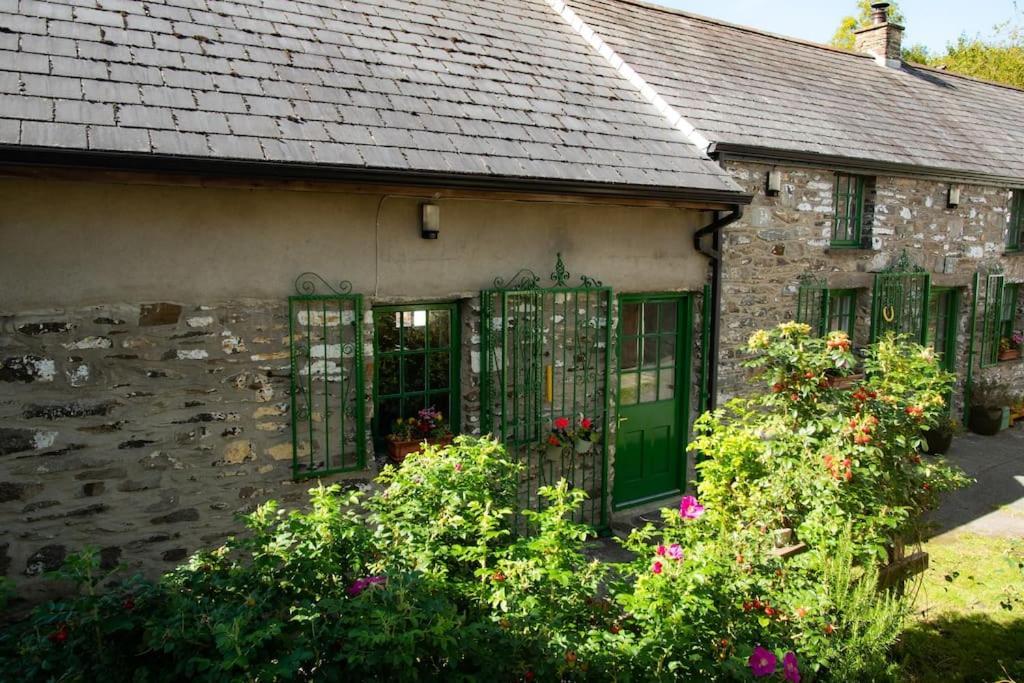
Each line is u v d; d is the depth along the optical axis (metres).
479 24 6.88
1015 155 9.88
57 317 3.94
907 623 4.28
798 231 7.37
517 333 5.48
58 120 3.68
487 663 2.85
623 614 3.32
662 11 9.05
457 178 4.65
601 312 5.97
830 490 3.95
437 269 5.11
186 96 4.26
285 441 4.64
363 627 2.66
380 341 5.20
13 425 3.89
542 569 3.08
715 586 3.17
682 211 6.32
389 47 5.77
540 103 5.93
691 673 2.93
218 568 3.32
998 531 6.21
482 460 3.80
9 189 3.77
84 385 4.04
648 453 6.71
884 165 7.74
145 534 4.29
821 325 7.81
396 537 3.40
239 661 2.52
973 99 11.55
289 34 5.36
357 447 4.86
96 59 4.25
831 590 3.51
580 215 5.73
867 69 10.76
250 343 4.47
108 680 2.87
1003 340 10.51
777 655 3.07
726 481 4.35
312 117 4.55
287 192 4.48
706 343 6.68
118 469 4.18
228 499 4.49
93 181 3.81
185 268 4.24
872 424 3.99
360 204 4.74
